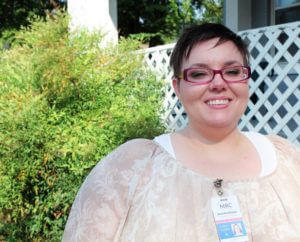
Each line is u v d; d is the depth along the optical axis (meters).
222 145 1.57
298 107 4.10
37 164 3.82
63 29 4.45
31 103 3.78
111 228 1.42
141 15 13.05
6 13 11.55
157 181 1.45
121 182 1.46
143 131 4.04
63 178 3.90
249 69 1.54
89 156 3.77
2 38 11.24
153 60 5.52
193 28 1.56
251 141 1.67
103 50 4.59
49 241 4.00
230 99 1.52
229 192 1.45
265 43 4.64
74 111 4.08
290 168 1.59
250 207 1.44
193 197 1.42
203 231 1.38
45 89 4.01
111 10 5.74
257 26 6.31
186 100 1.54
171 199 1.42
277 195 1.49
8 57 4.52
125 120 4.09
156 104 4.86
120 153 1.54
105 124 4.01
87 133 3.89
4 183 3.85
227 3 6.31
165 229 1.38
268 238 1.41
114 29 5.75
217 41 1.51
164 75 5.41
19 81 4.13
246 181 1.49
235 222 1.40
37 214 4.05
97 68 4.38
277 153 1.63
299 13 6.09
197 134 1.57
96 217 1.44
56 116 3.87
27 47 4.46
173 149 1.55
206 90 1.50
